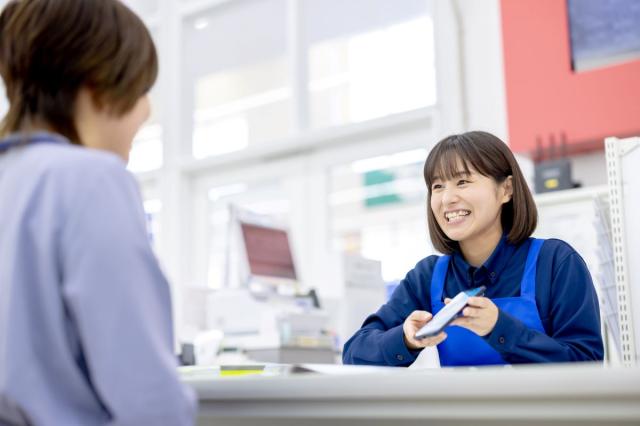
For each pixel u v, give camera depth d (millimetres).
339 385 756
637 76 3102
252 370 1055
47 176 738
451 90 3754
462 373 688
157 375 689
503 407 674
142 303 705
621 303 1435
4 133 825
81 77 810
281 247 3045
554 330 1352
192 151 4914
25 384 683
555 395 644
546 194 2674
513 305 1381
